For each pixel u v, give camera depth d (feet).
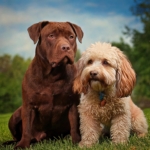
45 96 18.26
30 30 18.58
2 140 21.35
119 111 17.85
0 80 80.48
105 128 20.18
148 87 78.79
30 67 18.58
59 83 18.29
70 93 18.58
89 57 17.81
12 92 79.36
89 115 18.22
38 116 19.10
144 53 78.18
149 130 20.88
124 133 17.72
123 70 18.06
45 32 18.03
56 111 18.80
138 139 17.28
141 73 78.64
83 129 18.22
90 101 18.01
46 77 18.12
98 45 18.26
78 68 18.51
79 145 17.70
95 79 17.19
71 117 18.86
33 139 19.84
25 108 18.47
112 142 17.48
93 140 18.08
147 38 77.15
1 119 32.55
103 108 17.89
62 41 17.61
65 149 16.60
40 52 18.20
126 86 17.97
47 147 17.49
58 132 20.52
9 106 78.33
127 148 15.58
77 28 18.98
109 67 17.57
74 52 18.54
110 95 17.76
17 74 87.81
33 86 18.22
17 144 18.26
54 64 17.53
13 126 20.08
